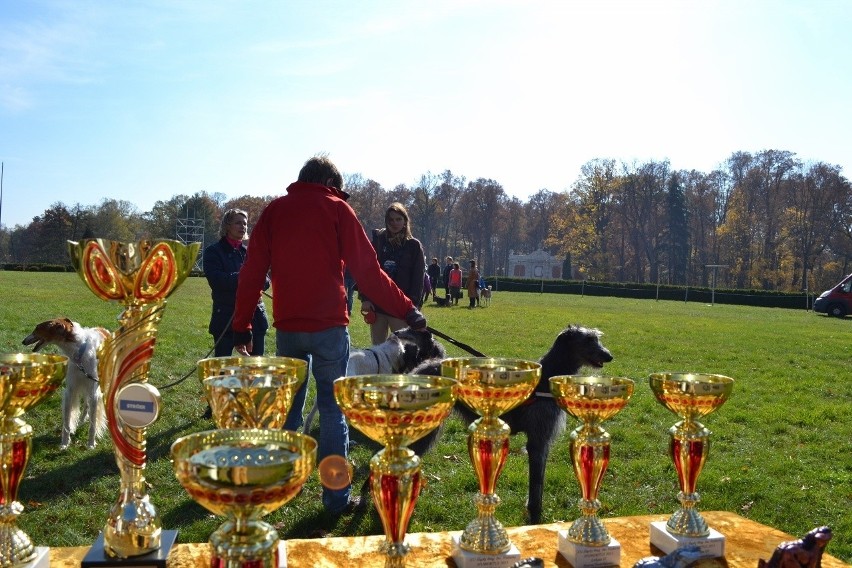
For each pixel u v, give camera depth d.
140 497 2.08
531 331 18.83
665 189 81.31
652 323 23.12
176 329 15.25
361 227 4.08
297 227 3.94
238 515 1.64
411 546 2.41
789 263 69.38
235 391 2.21
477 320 21.67
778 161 75.19
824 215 67.25
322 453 4.07
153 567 2.01
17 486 2.08
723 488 6.00
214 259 6.91
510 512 5.18
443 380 2.24
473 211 93.38
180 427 7.13
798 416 8.91
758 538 2.55
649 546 2.46
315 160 4.13
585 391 2.37
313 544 2.39
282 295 3.98
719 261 80.00
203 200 79.19
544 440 4.76
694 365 13.45
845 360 14.99
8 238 84.12
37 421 7.12
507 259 100.81
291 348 4.02
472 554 2.20
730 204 77.12
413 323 4.12
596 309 30.66
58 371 2.10
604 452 2.36
